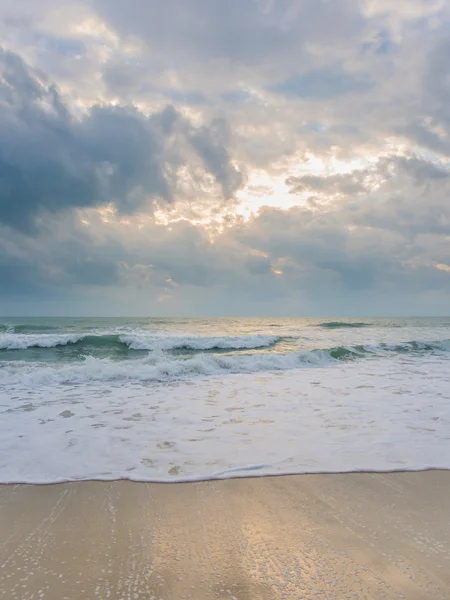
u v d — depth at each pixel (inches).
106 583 80.1
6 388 316.8
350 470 147.7
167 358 481.7
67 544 95.7
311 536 100.1
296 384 339.3
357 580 81.7
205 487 132.5
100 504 119.3
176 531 102.7
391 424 213.2
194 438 188.4
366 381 355.6
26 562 87.5
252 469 148.8
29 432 197.6
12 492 127.7
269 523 107.3
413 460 158.6
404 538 99.1
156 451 169.9
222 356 458.9
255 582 81.0
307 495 126.2
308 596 76.5
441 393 299.7
